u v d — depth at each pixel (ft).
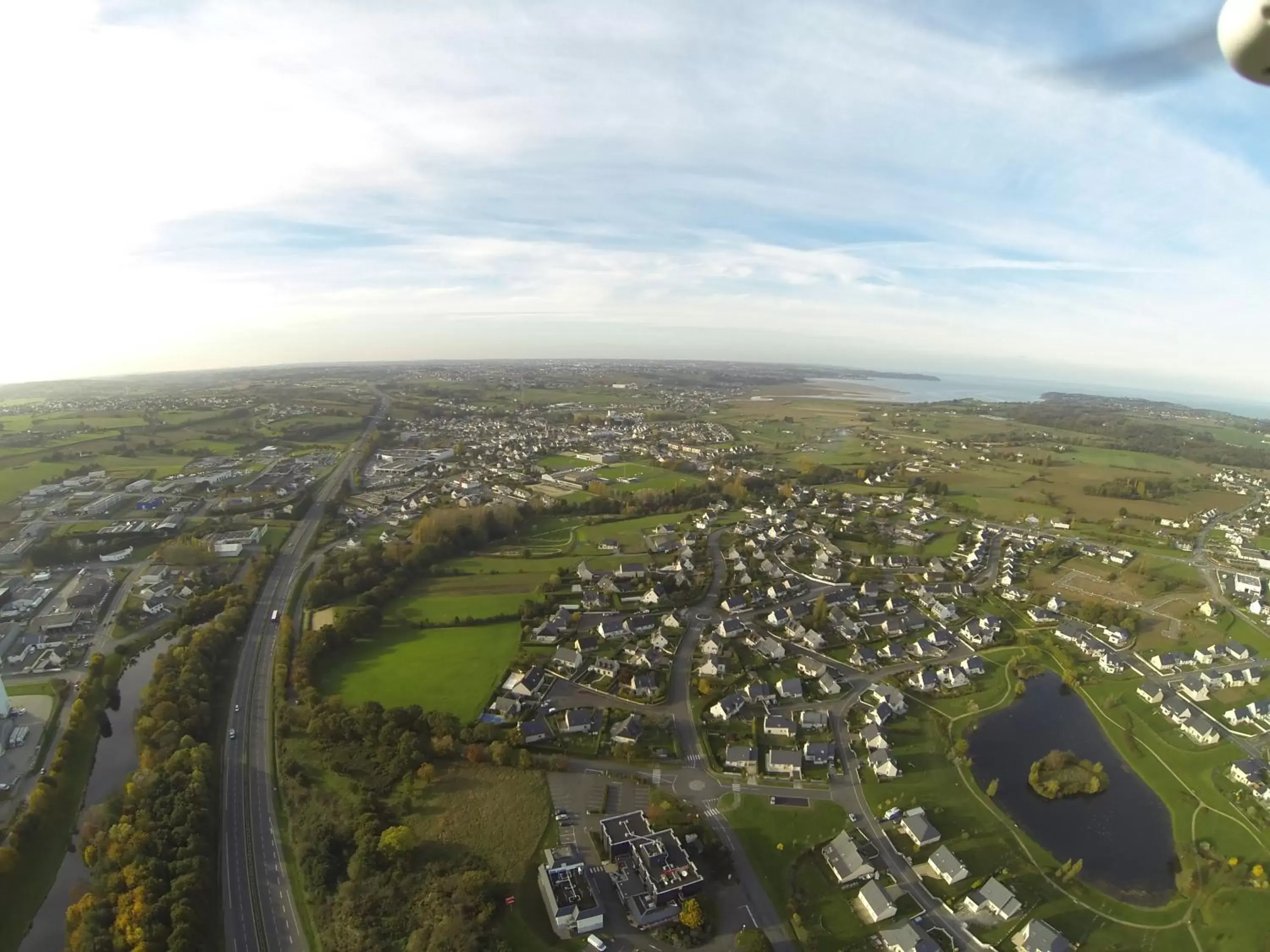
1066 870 371.97
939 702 541.34
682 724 495.00
